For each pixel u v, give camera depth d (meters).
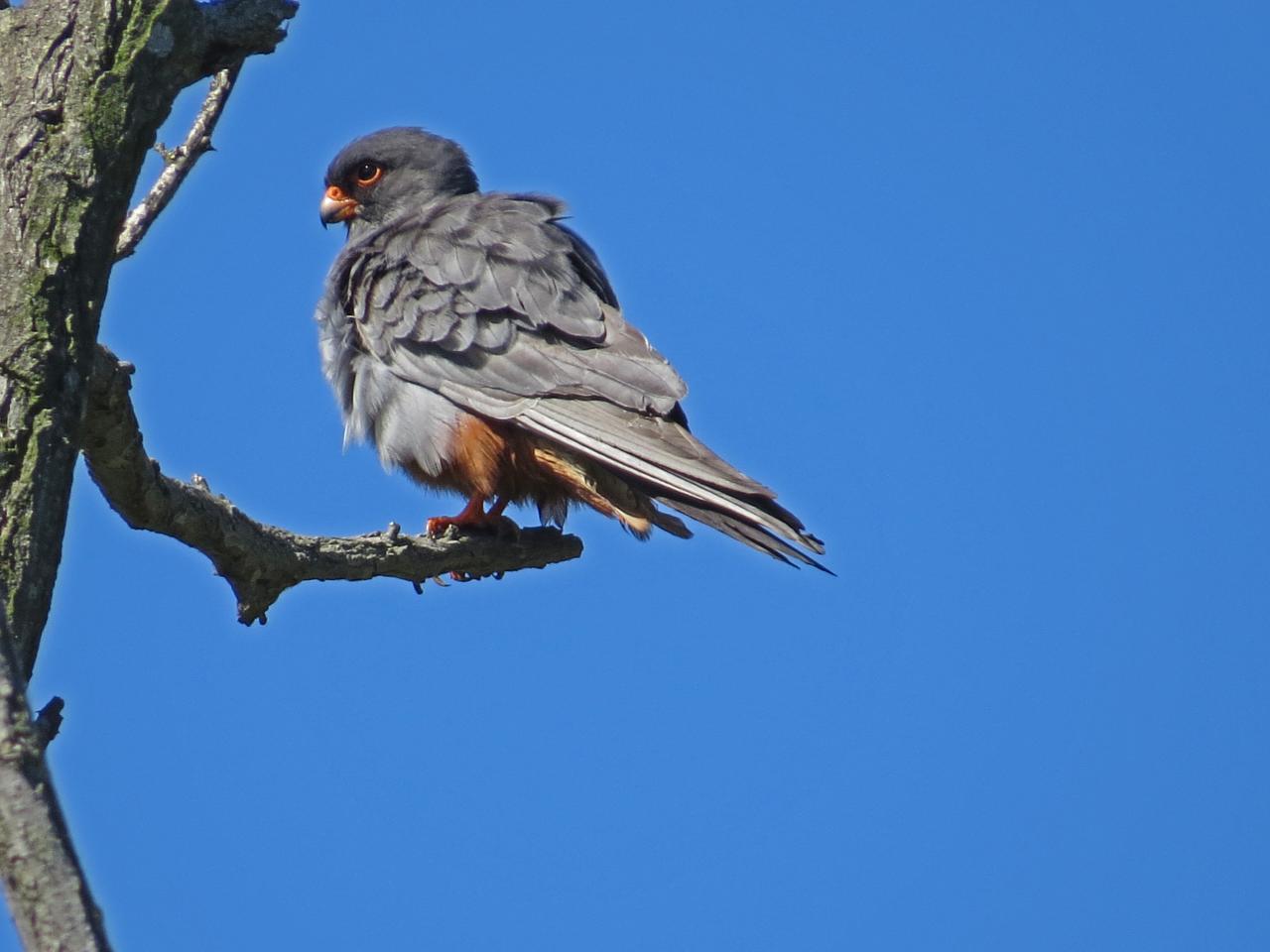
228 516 8.57
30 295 6.46
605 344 12.06
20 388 6.36
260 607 9.23
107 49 6.84
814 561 10.41
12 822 4.14
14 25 6.93
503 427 12.03
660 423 11.48
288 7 7.38
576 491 11.91
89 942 4.05
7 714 4.31
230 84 8.93
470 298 12.33
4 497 6.21
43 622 6.22
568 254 12.72
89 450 7.63
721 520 10.80
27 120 6.71
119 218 6.83
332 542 9.55
